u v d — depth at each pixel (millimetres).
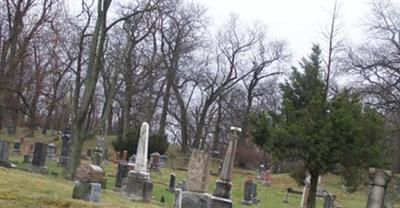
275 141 25859
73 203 14383
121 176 23672
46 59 46625
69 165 25203
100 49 26484
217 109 72188
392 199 35406
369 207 18812
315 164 25031
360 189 42344
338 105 25562
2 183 16125
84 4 33156
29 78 39156
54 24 35250
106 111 30828
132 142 49000
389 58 42469
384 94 41062
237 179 45156
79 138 25656
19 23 29984
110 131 69125
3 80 30234
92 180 15656
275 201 33844
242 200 30344
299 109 28250
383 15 44062
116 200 17438
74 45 41938
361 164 24906
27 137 54844
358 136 24469
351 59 46719
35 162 25422
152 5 31172
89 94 25969
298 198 36812
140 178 19812
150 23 44562
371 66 41812
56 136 56344
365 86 41375
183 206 18562
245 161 56219
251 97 65562
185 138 61281
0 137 51562
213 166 52812
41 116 60281
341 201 38062
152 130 73375
